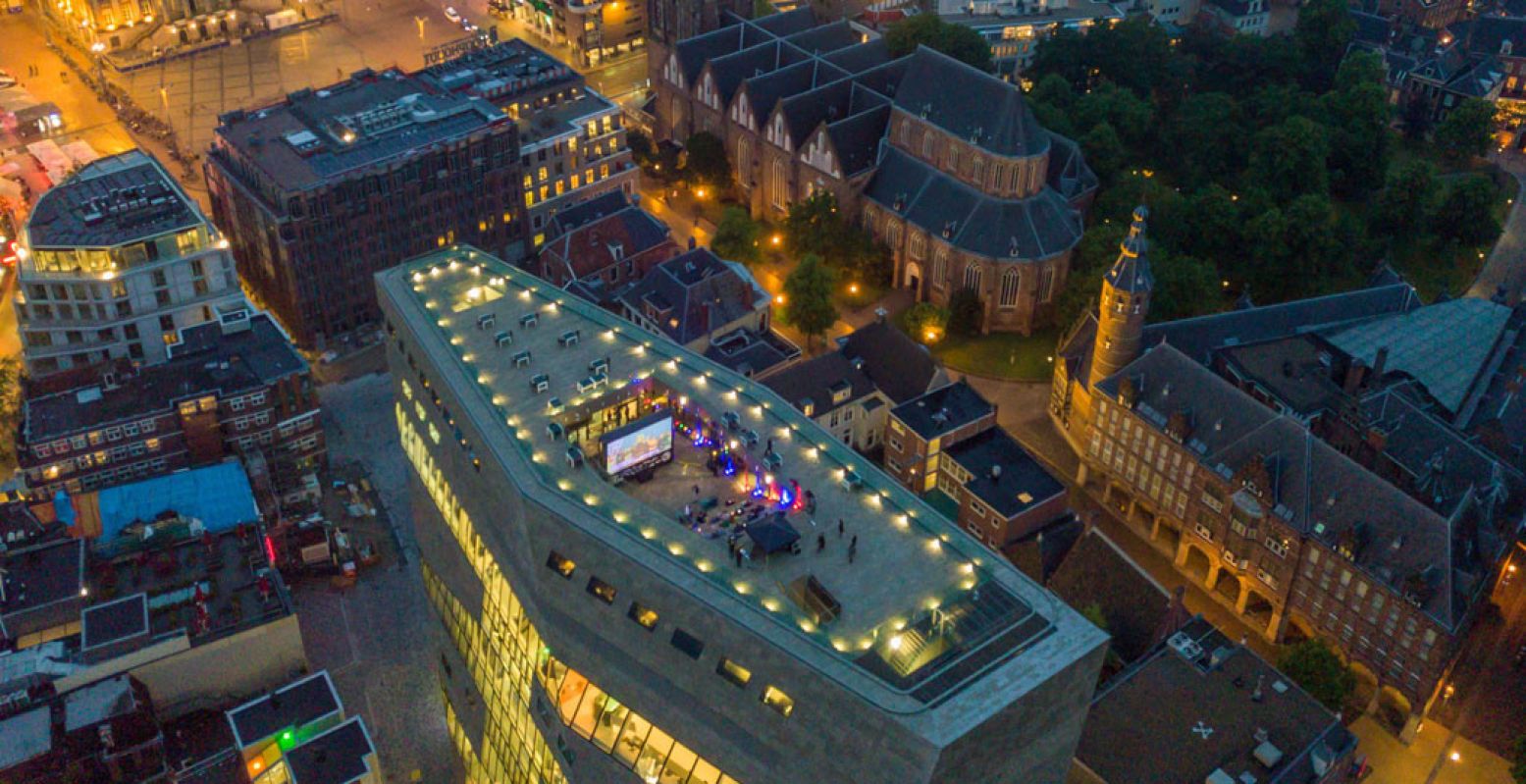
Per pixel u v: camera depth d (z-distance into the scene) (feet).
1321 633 555.28
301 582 594.65
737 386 379.76
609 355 389.80
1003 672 293.64
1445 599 501.56
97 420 598.75
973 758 288.51
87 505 574.56
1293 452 553.64
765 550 315.58
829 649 296.30
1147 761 463.42
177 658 512.22
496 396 370.73
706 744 324.60
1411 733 528.22
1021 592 315.37
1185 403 593.83
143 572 545.44
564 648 342.85
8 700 480.64
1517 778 495.00
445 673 454.40
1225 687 488.85
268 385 620.90
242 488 585.63
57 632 522.47
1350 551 526.16
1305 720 476.95
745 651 302.66
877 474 350.84
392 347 416.05
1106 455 635.25
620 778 343.05
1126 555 530.68
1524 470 599.57
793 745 306.55
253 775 467.11
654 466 357.00
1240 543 569.23
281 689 490.90
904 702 285.02
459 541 397.39
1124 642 525.75
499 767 414.82
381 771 513.86
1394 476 598.34
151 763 475.72
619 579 320.50
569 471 344.08
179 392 615.16
